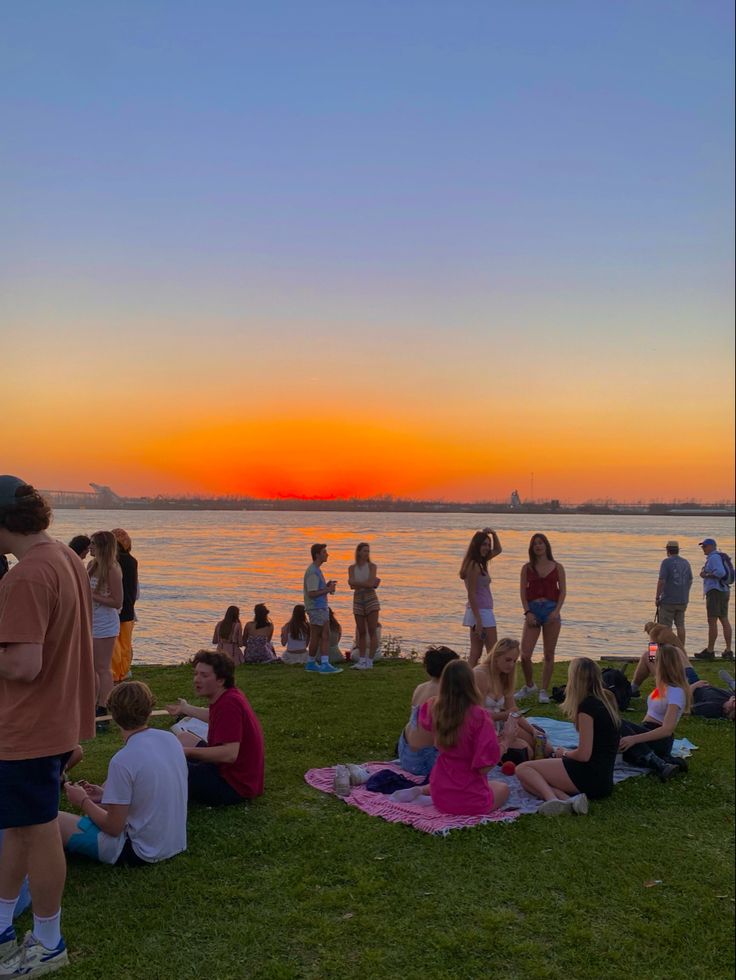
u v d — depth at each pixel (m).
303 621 13.62
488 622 10.84
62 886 3.90
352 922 4.59
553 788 6.78
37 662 3.55
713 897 5.16
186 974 4.02
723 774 7.71
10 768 3.64
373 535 112.50
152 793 5.13
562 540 105.56
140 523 151.38
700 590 36.34
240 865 5.23
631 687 10.83
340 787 6.61
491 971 4.20
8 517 3.71
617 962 4.39
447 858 5.48
